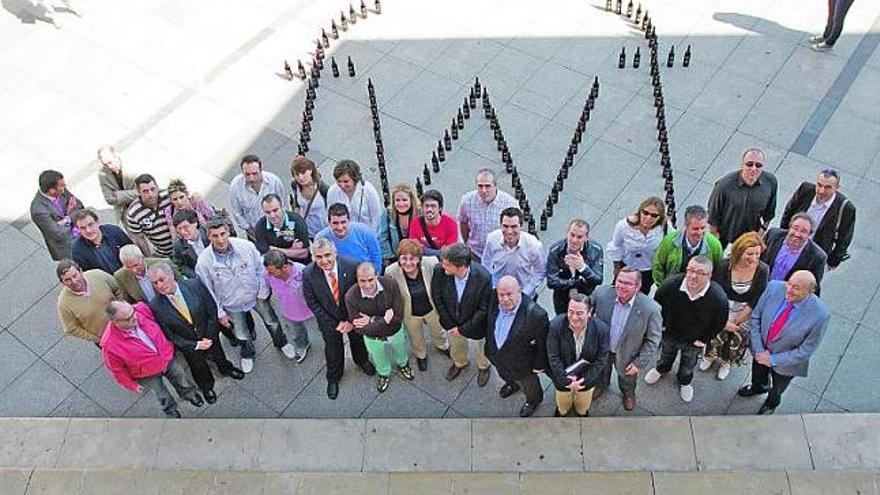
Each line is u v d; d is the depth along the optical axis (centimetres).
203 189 1057
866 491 707
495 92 1155
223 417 820
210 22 1306
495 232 755
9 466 785
